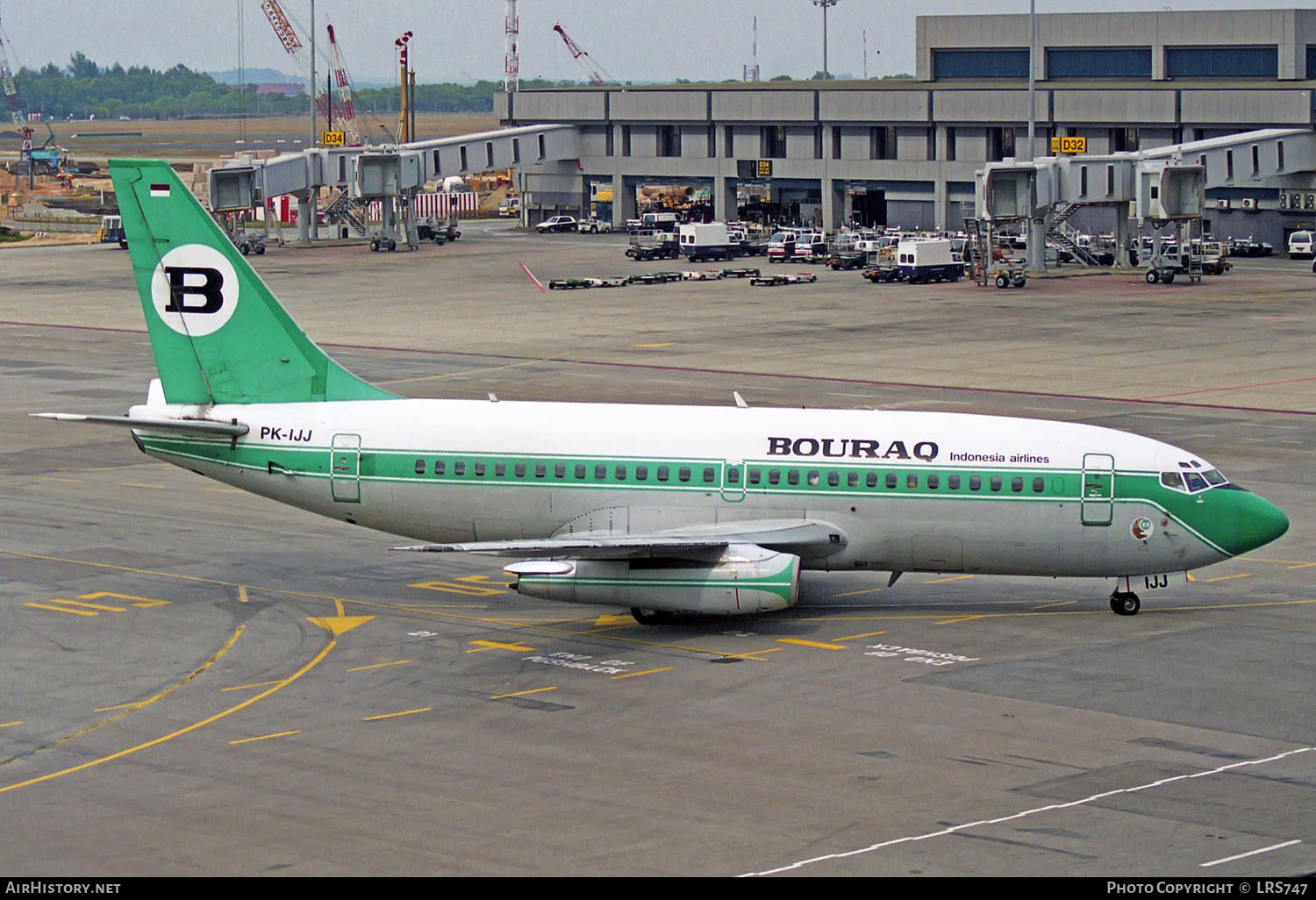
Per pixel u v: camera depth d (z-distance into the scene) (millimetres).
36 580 91188
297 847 53438
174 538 101938
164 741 64688
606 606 84750
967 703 69062
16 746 64188
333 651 77812
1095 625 82312
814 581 92375
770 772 60625
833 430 84750
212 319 90000
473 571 94500
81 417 87562
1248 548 82688
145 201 88750
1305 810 56375
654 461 85188
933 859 52000
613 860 52156
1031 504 82375
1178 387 161000
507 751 63312
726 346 193375
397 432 87750
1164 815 55875
